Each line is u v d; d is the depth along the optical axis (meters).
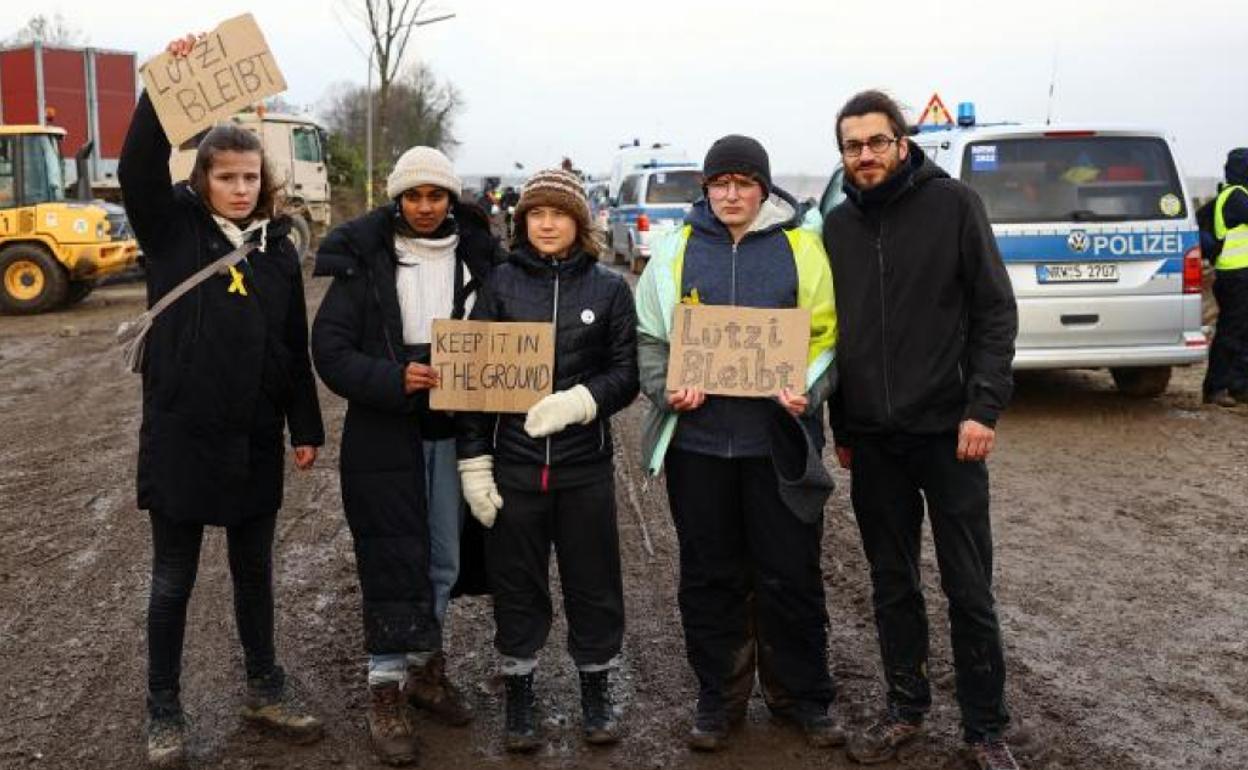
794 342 3.74
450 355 3.81
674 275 3.91
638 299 4.00
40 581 5.66
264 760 3.93
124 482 7.48
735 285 3.84
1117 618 5.16
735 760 3.92
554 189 3.85
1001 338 3.68
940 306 3.72
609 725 4.04
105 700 4.37
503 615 3.97
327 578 5.73
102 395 10.56
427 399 3.94
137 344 3.77
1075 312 8.74
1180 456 8.04
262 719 4.11
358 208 40.03
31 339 14.61
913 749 3.96
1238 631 5.00
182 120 3.66
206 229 3.82
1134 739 4.04
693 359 3.79
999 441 8.51
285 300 3.94
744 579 4.01
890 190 3.71
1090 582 5.61
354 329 3.86
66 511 6.84
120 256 18.02
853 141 3.69
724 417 3.84
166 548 3.82
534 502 3.90
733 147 3.78
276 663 4.24
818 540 3.94
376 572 3.89
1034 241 8.70
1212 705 4.31
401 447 3.88
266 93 3.73
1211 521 6.57
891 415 3.74
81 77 25.81
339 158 41.44
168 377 3.72
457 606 5.39
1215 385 9.62
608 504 3.98
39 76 25.19
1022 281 8.73
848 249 3.81
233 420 3.77
